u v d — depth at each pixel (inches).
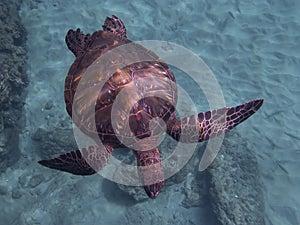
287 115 131.9
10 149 124.2
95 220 116.7
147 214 116.1
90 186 122.3
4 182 125.0
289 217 115.6
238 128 131.8
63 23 149.2
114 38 72.8
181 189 119.6
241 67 140.6
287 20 147.2
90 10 150.9
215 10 152.0
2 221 119.4
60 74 140.8
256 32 146.6
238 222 106.4
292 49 141.7
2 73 121.6
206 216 115.4
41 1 154.0
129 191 113.2
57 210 119.3
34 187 124.0
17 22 139.9
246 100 134.2
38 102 136.8
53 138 124.3
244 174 116.3
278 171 123.6
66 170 64.4
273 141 128.4
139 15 151.1
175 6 153.2
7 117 123.4
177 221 115.6
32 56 143.9
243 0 154.3
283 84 136.8
